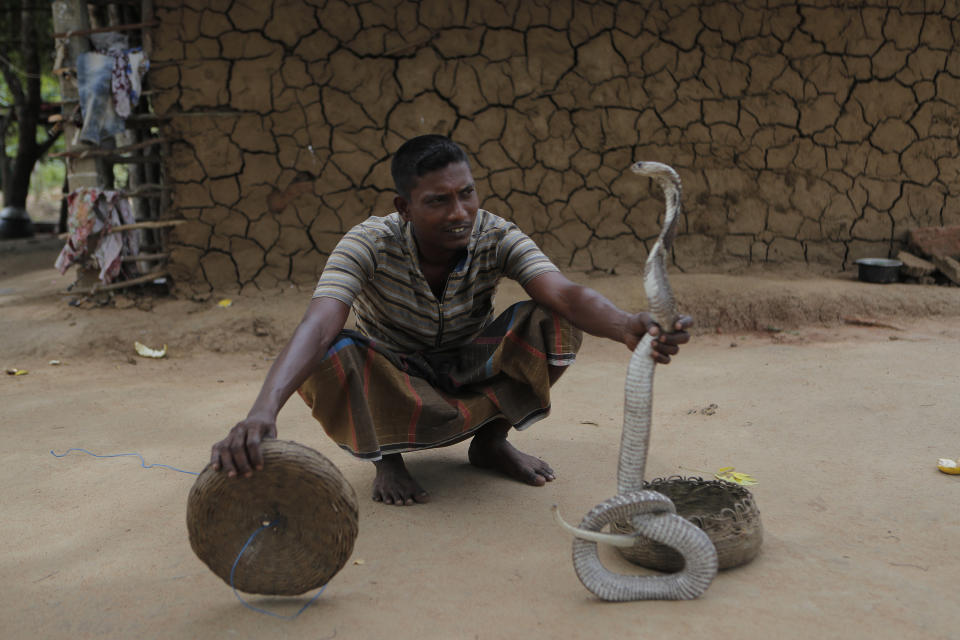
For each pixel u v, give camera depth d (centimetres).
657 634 200
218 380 505
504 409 308
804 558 245
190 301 640
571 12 672
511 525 278
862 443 357
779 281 684
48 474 335
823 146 729
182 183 639
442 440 307
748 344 582
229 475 195
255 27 630
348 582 235
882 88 734
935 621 204
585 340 604
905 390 435
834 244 742
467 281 303
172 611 220
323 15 637
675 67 694
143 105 685
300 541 207
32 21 1246
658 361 212
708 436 374
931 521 271
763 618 207
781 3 702
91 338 573
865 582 227
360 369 284
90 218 607
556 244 696
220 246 649
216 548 208
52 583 238
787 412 408
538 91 676
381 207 663
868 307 646
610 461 345
